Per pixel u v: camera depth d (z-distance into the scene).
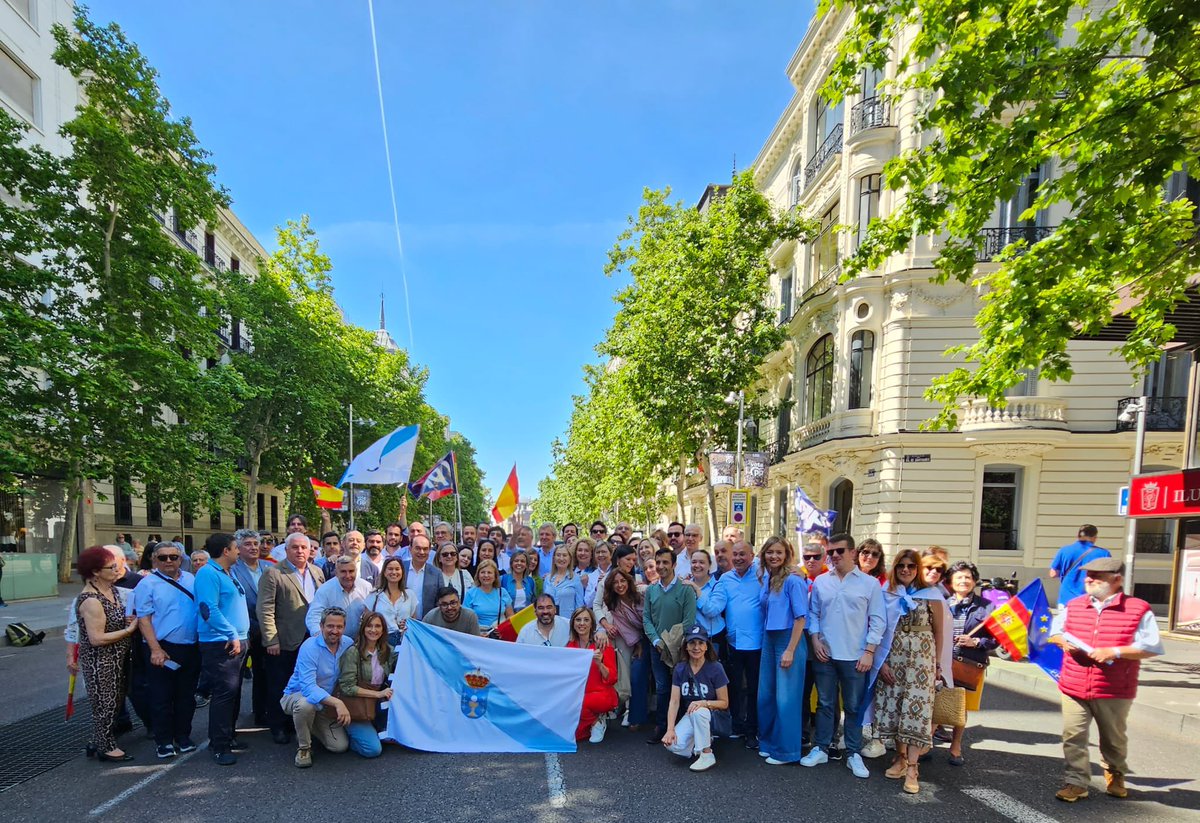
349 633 5.38
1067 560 8.46
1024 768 4.86
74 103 19.58
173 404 17.20
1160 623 12.67
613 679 5.54
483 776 4.60
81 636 4.82
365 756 4.95
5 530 17.95
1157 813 4.06
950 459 15.48
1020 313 5.75
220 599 5.00
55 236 15.23
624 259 23.33
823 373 19.22
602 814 3.98
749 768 4.81
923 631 4.61
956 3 5.06
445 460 13.34
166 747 4.92
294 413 26.41
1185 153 4.72
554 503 69.25
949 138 5.61
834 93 6.08
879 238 6.53
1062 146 5.43
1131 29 5.05
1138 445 11.20
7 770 4.66
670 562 5.46
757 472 15.73
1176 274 5.73
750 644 5.21
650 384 18.73
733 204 18.73
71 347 14.05
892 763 4.92
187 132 17.70
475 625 5.78
